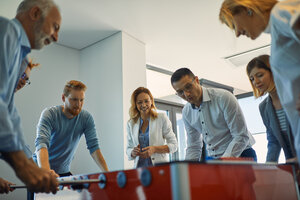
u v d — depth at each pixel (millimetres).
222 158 1118
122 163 3246
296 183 1305
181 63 4742
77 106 2195
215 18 3398
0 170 2959
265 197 1112
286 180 1254
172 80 2053
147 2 3061
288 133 1527
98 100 3676
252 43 4078
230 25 1262
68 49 3904
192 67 4965
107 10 3160
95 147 2344
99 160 2316
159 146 2334
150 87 5508
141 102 2422
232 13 1198
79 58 4016
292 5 907
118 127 3377
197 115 2164
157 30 3637
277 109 1670
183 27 3592
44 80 3549
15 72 1144
